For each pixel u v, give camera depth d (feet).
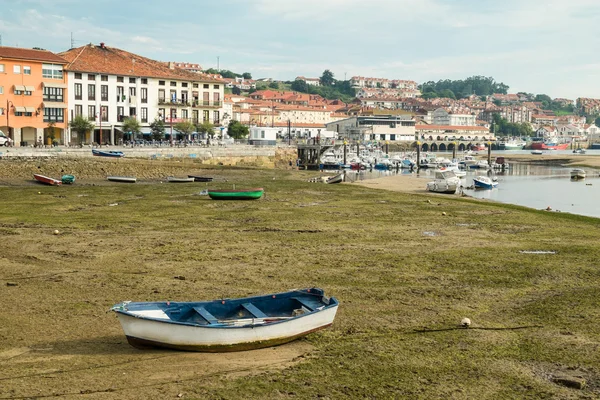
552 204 227.61
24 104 329.31
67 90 345.31
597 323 66.74
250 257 100.32
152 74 382.83
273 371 52.95
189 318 60.49
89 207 161.79
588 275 88.58
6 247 106.73
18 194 189.78
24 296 76.18
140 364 54.08
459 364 55.16
